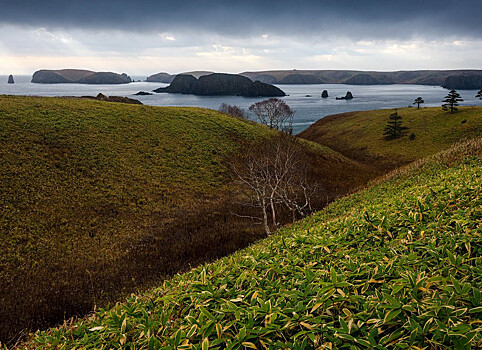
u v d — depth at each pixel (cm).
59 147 2939
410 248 407
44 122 3216
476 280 296
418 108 8319
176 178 3119
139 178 2923
